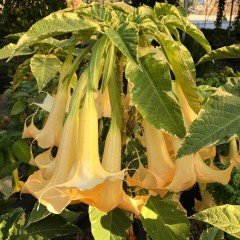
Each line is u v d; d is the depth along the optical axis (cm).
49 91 143
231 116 46
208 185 118
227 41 699
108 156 56
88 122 54
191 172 57
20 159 104
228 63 509
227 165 120
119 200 54
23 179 140
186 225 75
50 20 51
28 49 95
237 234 48
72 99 57
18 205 130
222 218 49
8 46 85
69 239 116
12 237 87
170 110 51
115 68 62
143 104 52
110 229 74
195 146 44
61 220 89
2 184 107
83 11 56
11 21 411
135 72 53
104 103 74
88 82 54
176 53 55
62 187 49
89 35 58
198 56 259
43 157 65
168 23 63
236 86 47
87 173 51
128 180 61
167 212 76
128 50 47
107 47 57
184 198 138
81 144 53
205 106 46
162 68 52
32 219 79
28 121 135
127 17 58
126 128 72
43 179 60
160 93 52
